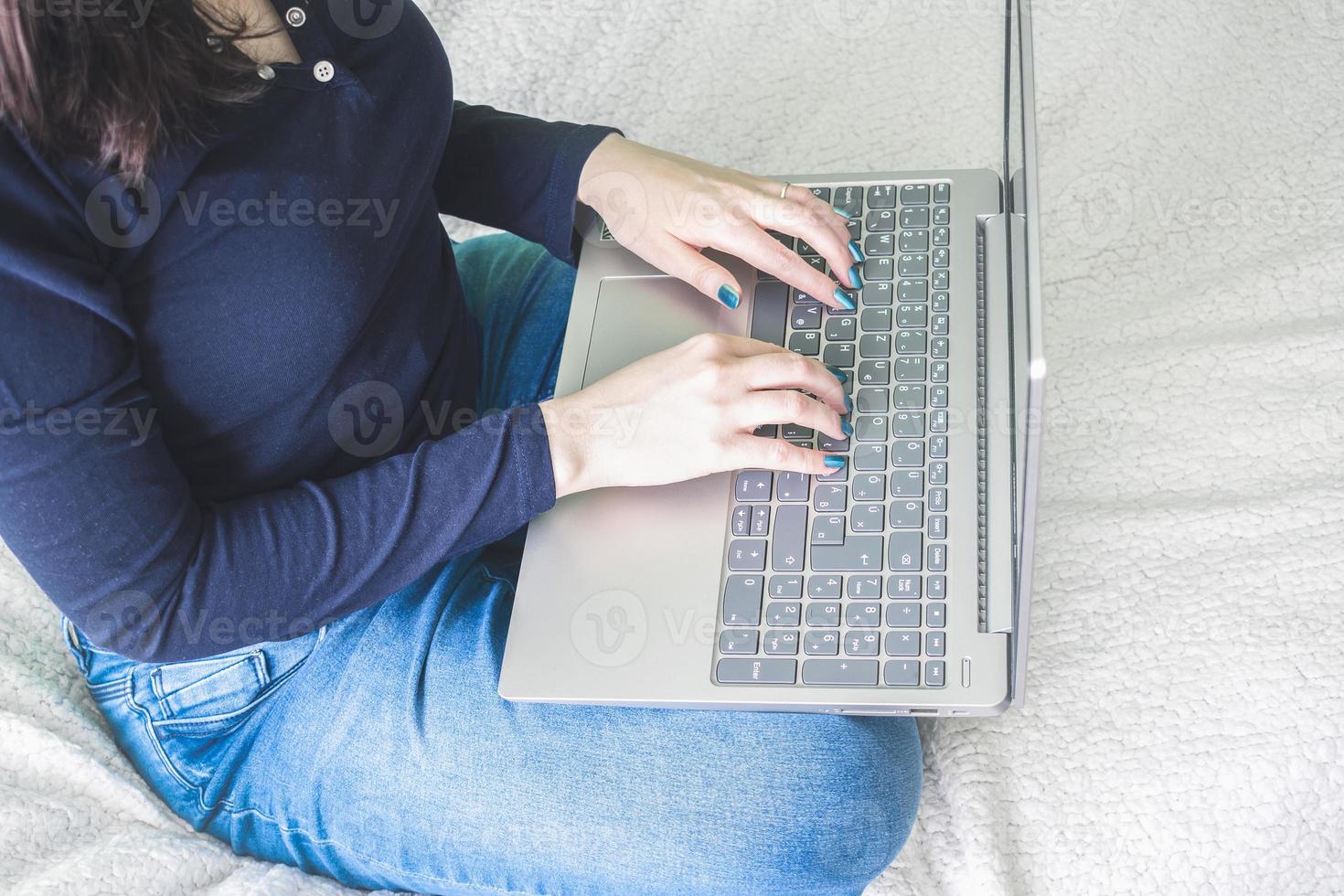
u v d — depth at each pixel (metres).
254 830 0.88
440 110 0.86
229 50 0.70
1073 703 0.92
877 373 0.88
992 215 0.95
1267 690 0.89
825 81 1.37
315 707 0.86
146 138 0.65
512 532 0.90
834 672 0.77
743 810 0.79
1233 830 0.86
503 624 0.87
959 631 0.77
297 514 0.78
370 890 0.90
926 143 1.30
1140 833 0.86
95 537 0.69
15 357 0.64
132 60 0.63
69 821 0.86
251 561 0.76
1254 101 1.27
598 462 0.81
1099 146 1.26
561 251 1.00
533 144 0.98
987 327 0.87
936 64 1.37
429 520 0.79
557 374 1.02
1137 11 1.35
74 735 0.91
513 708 0.82
